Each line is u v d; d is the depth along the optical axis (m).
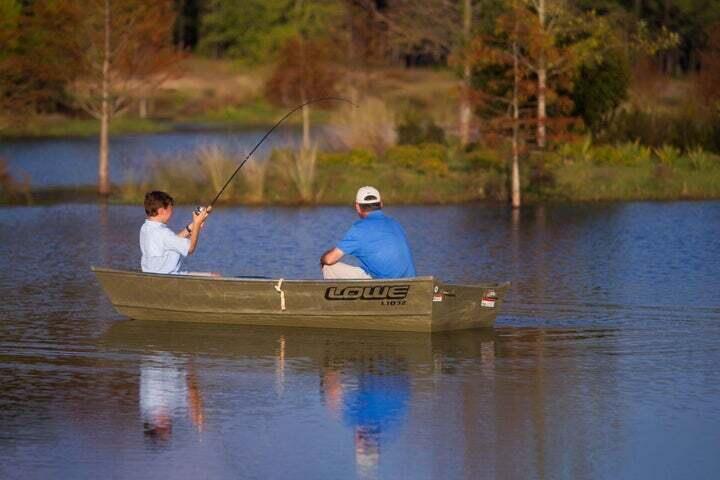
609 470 34.78
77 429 38.31
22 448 36.56
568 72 102.25
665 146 110.12
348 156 107.75
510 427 38.47
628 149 109.44
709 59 125.75
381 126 120.56
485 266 66.56
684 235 77.75
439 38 144.00
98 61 107.19
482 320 51.31
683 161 110.62
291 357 46.78
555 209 91.56
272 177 101.38
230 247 73.81
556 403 40.84
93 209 94.12
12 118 106.81
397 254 50.34
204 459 35.72
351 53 166.62
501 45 104.56
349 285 49.69
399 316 49.88
